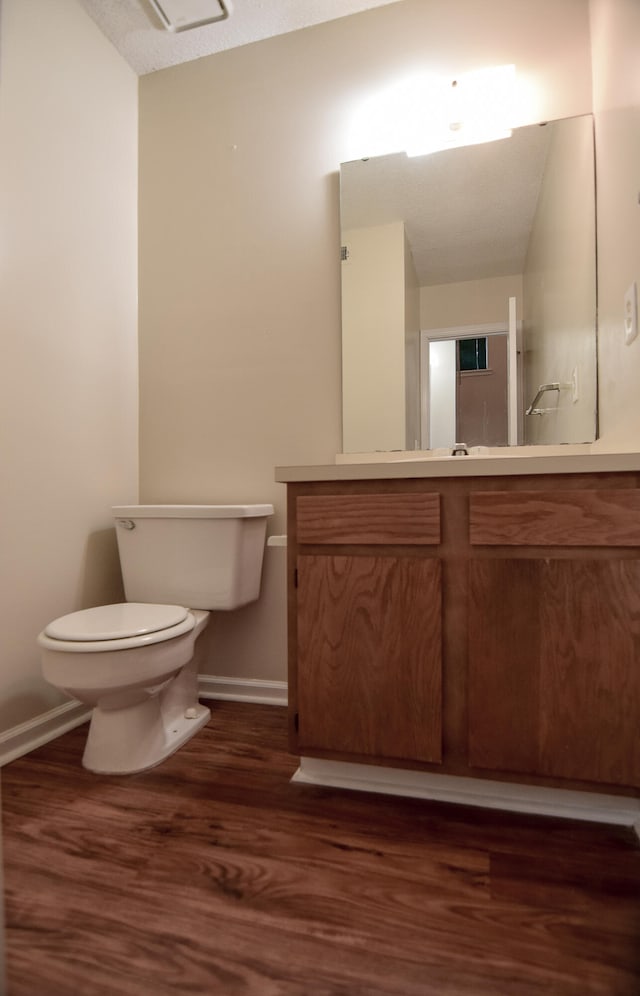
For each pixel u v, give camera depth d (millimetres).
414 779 1256
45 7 1616
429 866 993
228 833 1102
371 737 1183
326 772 1316
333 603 1202
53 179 1647
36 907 896
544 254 1674
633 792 1034
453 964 780
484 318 1727
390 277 1784
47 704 1592
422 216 1760
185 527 1659
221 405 1940
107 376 1879
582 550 1050
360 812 1180
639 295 1149
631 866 992
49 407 1629
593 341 1572
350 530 1193
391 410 1778
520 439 1702
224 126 1942
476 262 1731
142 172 2039
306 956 795
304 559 1224
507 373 1711
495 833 1099
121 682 1268
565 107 1632
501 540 1088
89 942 822
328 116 1826
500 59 1676
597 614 1040
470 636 1111
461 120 1702
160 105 2018
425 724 1146
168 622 1378
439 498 1135
